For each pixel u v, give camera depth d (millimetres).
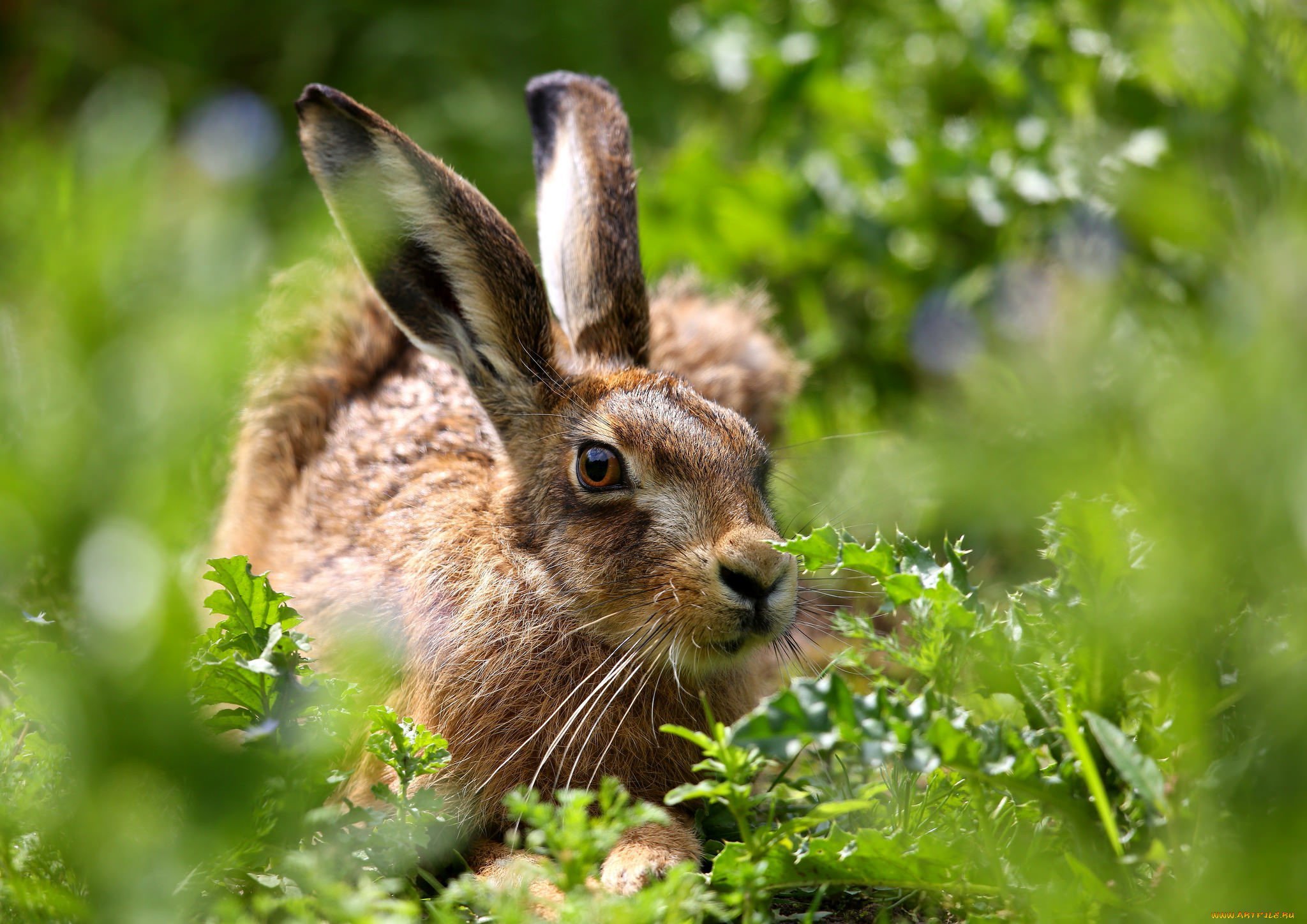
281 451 10336
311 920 5484
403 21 16375
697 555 8195
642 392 8984
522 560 8711
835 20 14039
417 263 9438
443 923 5738
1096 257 10508
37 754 6094
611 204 10242
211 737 6121
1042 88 11844
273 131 15180
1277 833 5379
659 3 16500
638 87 15844
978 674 6500
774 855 6102
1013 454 7707
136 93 15211
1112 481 7137
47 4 16562
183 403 6035
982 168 11891
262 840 6031
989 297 11320
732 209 12727
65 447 5742
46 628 7355
